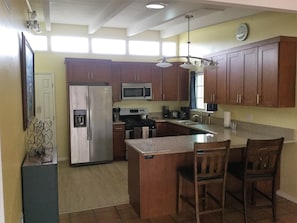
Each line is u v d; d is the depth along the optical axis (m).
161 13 4.88
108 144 6.18
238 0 2.65
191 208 3.73
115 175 5.30
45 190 2.78
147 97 6.77
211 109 5.71
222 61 4.94
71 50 6.43
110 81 6.30
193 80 6.77
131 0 3.73
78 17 5.57
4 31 1.86
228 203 3.92
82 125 5.94
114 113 6.64
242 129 4.93
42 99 6.31
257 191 3.73
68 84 6.00
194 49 6.59
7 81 1.98
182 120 6.62
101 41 6.63
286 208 3.78
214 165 3.13
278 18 4.14
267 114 4.41
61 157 6.49
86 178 5.14
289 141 3.95
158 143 3.78
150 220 3.48
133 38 6.89
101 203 4.00
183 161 3.66
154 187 3.56
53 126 6.41
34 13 3.76
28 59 3.25
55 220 2.82
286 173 4.12
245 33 4.80
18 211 2.45
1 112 1.73
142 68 6.70
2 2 1.78
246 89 4.37
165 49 7.21
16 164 2.40
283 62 3.80
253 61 4.21
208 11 4.56
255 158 3.27
